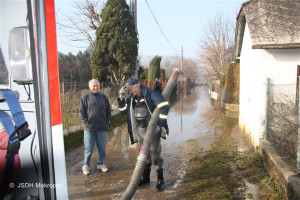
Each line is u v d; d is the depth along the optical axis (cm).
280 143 477
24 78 197
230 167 526
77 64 2173
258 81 589
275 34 568
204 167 531
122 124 1043
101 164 511
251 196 393
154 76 2361
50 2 201
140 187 434
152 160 411
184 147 706
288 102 511
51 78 201
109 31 1295
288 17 625
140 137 412
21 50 197
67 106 863
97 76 1345
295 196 332
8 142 189
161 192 414
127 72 1336
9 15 202
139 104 405
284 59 565
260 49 576
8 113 205
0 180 195
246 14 659
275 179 423
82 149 667
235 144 717
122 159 590
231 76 1532
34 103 202
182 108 1730
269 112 548
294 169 388
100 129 482
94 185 441
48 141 199
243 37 914
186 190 420
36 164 201
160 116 374
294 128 417
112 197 396
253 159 546
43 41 196
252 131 655
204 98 2695
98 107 469
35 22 195
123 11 1293
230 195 397
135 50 1320
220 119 1227
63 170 209
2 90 196
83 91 970
